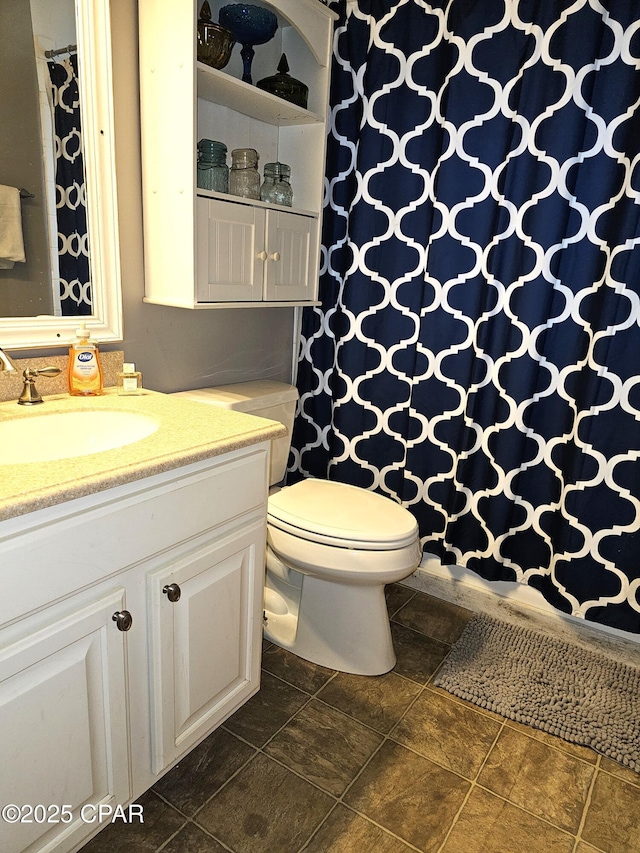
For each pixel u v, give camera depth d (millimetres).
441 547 1989
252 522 1275
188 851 1117
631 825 1237
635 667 1744
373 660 1647
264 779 1286
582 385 1633
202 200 1451
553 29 1501
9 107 1209
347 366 2043
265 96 1602
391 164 1823
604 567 1696
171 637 1104
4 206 1237
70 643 905
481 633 1869
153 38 1384
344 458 2129
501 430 1761
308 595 1673
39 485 833
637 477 1606
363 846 1147
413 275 1859
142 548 1010
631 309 1534
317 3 1685
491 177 1657
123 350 1564
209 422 1231
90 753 995
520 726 1500
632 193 1487
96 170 1375
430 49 1697
